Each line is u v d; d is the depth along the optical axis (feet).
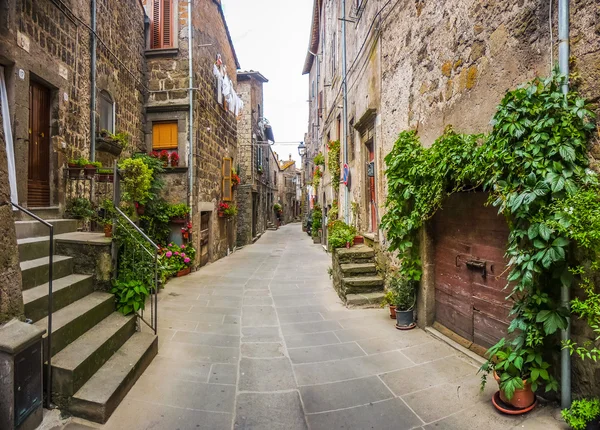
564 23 7.74
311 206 80.79
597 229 6.54
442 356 11.82
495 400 8.67
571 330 7.90
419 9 15.02
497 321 10.88
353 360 11.83
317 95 56.65
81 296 11.73
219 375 10.80
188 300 19.72
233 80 46.80
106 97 22.93
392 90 18.29
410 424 8.27
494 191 9.25
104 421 8.13
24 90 14.90
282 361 11.83
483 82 10.70
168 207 28.89
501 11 9.91
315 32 53.42
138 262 13.15
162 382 10.21
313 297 20.51
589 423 7.09
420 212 13.94
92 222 18.69
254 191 60.23
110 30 23.39
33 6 15.47
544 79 7.95
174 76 30.04
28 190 15.80
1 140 7.96
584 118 7.51
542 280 8.36
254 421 8.47
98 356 9.50
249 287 23.32
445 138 12.03
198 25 31.63
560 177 7.45
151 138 30.30
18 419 7.11
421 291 14.71
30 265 10.85
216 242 37.83
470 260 12.19
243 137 59.41
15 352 6.98
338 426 8.27
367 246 23.58
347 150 31.22
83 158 19.15
